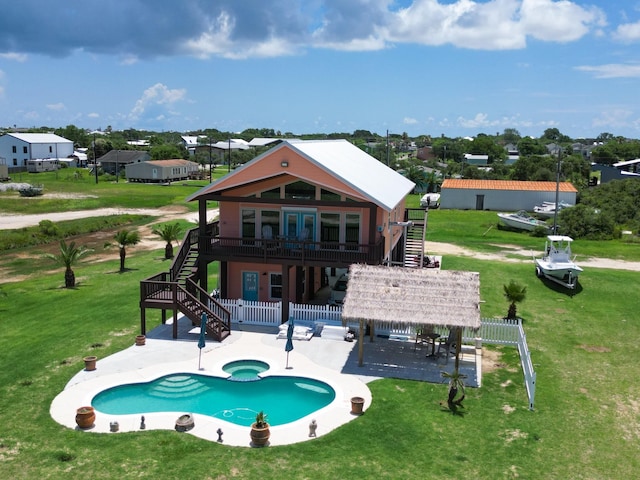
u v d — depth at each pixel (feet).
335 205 97.66
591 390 74.64
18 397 70.08
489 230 202.90
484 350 89.40
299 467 54.95
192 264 109.70
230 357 83.92
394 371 79.51
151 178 396.98
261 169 97.81
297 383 76.74
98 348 87.35
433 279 80.74
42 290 123.44
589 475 55.21
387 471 54.65
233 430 62.23
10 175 425.69
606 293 119.44
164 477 52.80
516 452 58.85
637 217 214.48
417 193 331.36
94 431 61.67
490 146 583.99
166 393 73.00
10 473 53.52
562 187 244.83
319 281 120.88
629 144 547.08
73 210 264.72
